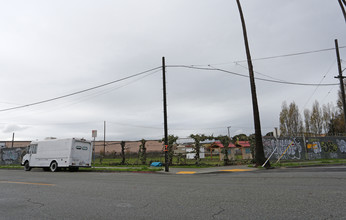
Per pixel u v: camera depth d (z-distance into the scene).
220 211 4.93
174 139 22.38
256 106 18.41
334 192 6.35
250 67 19.09
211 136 21.30
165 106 18.38
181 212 4.97
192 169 17.84
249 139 22.36
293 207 5.01
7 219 4.88
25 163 22.50
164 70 19.34
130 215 4.90
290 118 47.28
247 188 7.52
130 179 11.72
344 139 26.67
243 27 19.81
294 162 20.83
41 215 5.12
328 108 47.28
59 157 19.86
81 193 7.66
